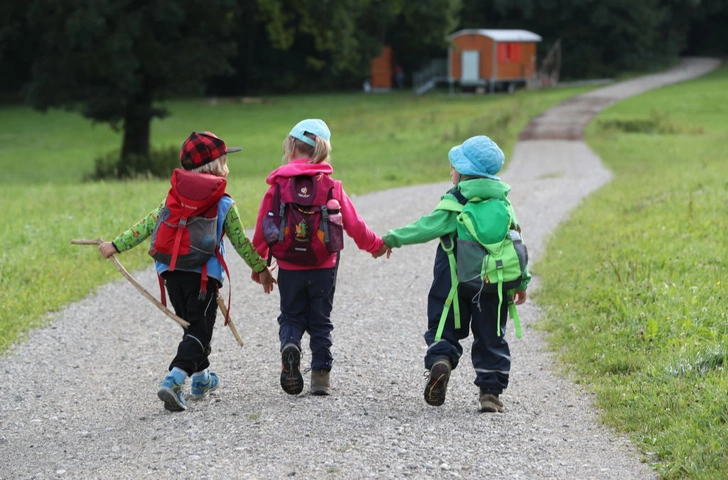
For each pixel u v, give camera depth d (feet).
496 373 24.04
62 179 138.72
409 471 19.84
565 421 23.50
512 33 305.94
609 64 355.36
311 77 347.77
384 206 70.28
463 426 22.99
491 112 222.48
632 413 23.12
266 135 208.23
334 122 230.68
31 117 251.80
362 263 47.52
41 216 59.67
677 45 375.25
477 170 23.84
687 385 24.25
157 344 32.73
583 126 197.36
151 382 27.99
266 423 23.09
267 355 30.68
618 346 29.09
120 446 21.98
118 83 135.33
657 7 366.84
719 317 30.40
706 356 26.12
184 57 139.44
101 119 141.08
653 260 40.06
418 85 327.47
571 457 20.83
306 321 25.25
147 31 137.49
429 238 23.73
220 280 23.93
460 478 19.51
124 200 67.46
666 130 187.11
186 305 23.94
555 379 27.53
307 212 23.70
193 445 21.67
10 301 36.94
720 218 50.08
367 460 20.47
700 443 20.42
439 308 23.86
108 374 28.96
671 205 57.72
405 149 164.66
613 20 341.41
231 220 23.76
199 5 140.15
